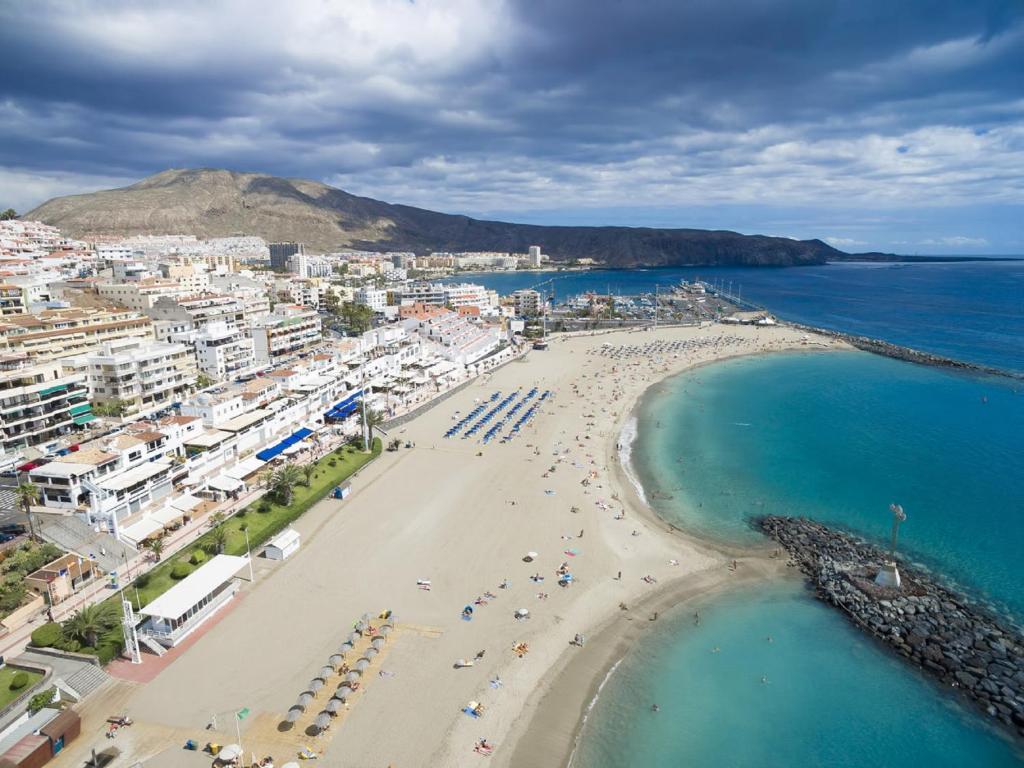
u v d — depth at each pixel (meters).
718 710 61.28
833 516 104.12
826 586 82.31
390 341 195.62
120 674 62.38
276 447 115.69
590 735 57.59
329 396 145.12
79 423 114.50
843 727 59.53
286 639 68.19
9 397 103.69
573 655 67.94
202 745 53.81
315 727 55.72
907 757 56.09
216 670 63.12
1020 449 136.12
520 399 173.88
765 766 55.16
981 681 64.88
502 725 57.72
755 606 78.56
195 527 89.12
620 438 143.88
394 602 75.56
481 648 67.69
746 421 158.25
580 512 102.31
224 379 154.62
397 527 95.69
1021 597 80.62
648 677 65.38
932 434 147.12
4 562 73.81
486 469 120.81
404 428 146.12
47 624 64.50
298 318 195.62
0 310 155.25
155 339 163.25
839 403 175.38
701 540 95.12
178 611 67.12
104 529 82.38
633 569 85.62
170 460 96.56
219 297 192.38
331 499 106.31
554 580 81.75
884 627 73.50
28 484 86.81
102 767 51.31
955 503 108.69
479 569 83.75
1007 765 55.28
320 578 80.62
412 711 58.41
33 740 51.50
